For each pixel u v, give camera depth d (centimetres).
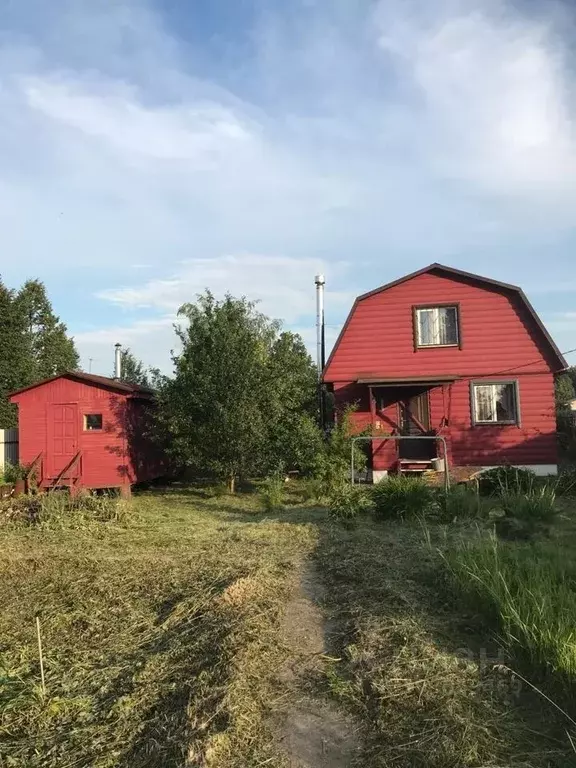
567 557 593
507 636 420
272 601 560
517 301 1731
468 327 1747
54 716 383
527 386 1720
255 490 1656
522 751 306
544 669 382
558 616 418
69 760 331
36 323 3083
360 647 435
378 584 596
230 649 441
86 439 1611
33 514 1089
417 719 338
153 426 1700
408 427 1786
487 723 330
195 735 328
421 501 964
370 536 847
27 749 346
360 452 1492
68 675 444
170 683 409
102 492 1600
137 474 1688
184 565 737
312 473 1446
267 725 344
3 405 2330
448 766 294
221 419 1548
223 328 1585
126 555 815
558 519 847
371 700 363
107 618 568
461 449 1734
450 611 509
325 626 503
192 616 543
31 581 712
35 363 2841
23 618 583
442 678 378
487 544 618
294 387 1669
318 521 1015
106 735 352
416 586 586
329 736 331
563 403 3138
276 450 1562
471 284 1750
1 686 424
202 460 1583
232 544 849
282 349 1672
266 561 724
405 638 442
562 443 2189
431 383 1689
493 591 466
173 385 1620
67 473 1582
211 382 1565
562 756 301
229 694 365
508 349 1728
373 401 1709
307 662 426
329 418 2391
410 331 1773
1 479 1612
